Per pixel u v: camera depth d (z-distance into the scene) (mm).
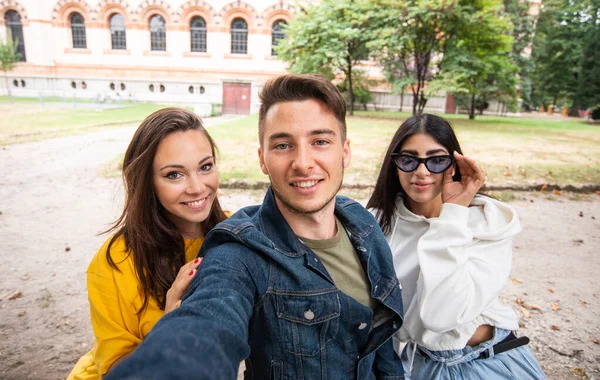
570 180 7863
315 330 1244
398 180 1942
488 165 9016
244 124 18250
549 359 2844
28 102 27578
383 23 19734
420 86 21688
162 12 29875
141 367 651
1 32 30938
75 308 3426
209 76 30531
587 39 28438
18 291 3666
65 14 30469
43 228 5359
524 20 29797
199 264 1245
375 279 1392
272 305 1202
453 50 19734
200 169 1606
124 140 13141
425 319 1531
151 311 1534
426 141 1723
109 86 31156
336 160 1252
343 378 1330
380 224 1990
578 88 29000
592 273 4246
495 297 1602
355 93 27859
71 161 9602
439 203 1873
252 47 30031
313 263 1263
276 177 1229
